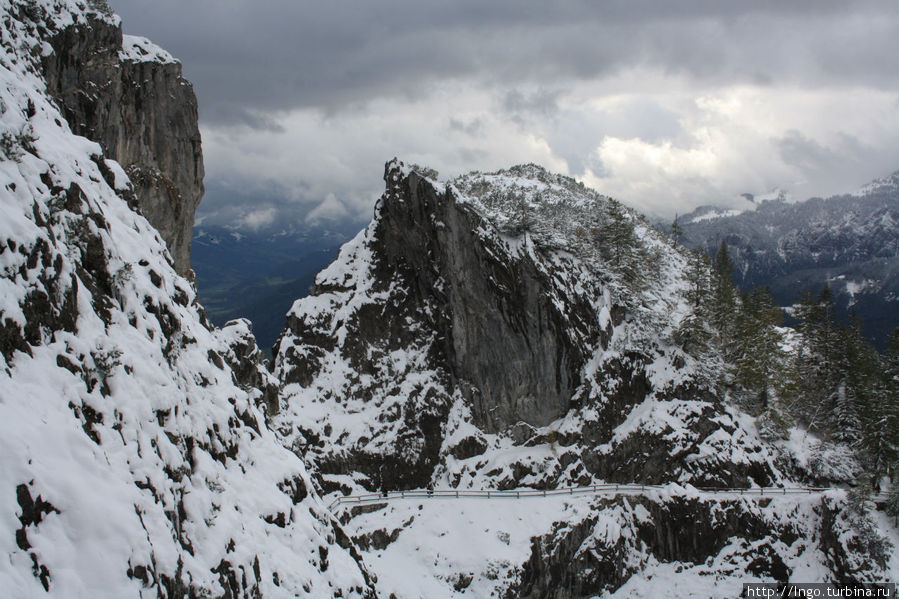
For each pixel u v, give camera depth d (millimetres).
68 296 25625
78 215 29156
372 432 89000
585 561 78125
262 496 34938
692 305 107062
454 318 94188
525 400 92500
